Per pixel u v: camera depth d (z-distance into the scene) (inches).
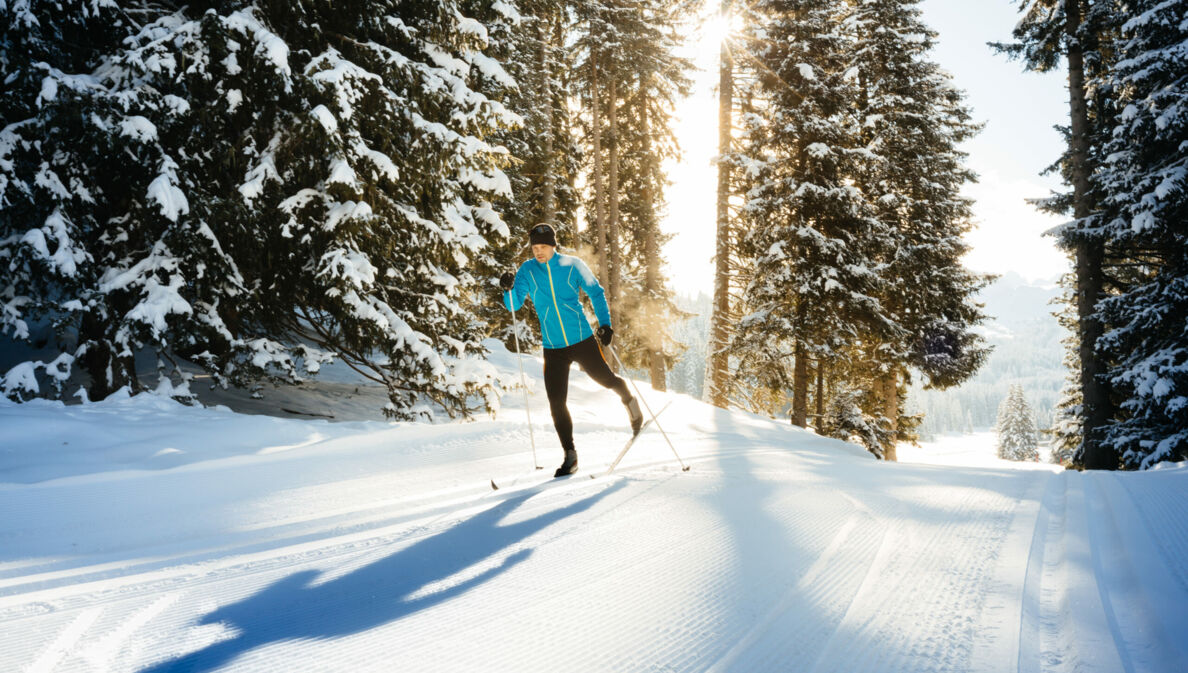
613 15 743.7
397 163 290.7
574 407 337.4
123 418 194.2
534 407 385.4
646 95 845.8
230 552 87.2
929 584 73.5
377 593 70.0
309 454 166.7
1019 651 56.1
